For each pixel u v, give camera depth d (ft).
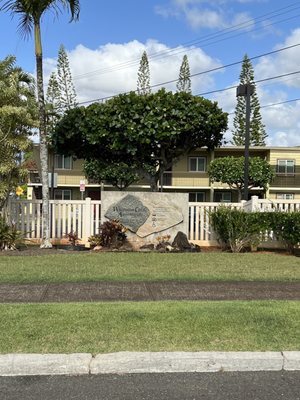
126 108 42.80
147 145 45.52
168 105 43.06
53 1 38.45
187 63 134.92
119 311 20.51
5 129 40.32
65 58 132.26
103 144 45.91
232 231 40.93
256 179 112.78
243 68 132.46
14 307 21.24
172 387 14.06
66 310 20.66
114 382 14.40
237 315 20.07
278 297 24.34
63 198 126.82
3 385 14.17
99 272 29.66
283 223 39.68
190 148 47.83
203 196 128.88
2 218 40.65
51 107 54.44
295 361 15.55
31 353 15.58
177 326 18.47
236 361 15.42
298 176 126.11
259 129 149.28
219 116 45.34
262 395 13.56
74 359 15.20
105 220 42.19
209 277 28.76
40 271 29.71
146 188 120.37
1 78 42.16
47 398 13.28
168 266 32.14
